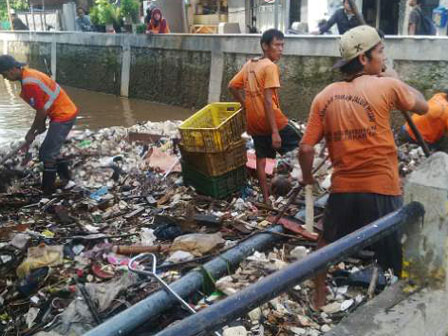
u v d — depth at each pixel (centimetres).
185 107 1541
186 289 370
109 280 414
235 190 581
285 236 457
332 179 343
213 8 1859
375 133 318
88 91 1988
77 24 2216
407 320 251
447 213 254
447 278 269
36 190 641
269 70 520
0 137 1148
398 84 321
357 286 392
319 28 1275
